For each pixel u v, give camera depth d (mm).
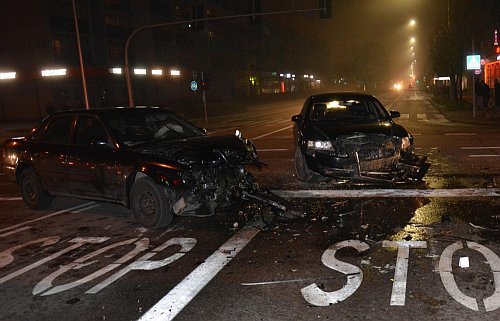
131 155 6457
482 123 18500
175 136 7336
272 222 6215
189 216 6754
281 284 4246
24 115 39344
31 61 38156
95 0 42844
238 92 71500
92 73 41281
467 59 20641
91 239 5949
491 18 28625
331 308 3736
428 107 31875
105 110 7328
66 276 4734
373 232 5598
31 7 37406
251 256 5012
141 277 4598
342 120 9039
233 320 3629
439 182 8062
